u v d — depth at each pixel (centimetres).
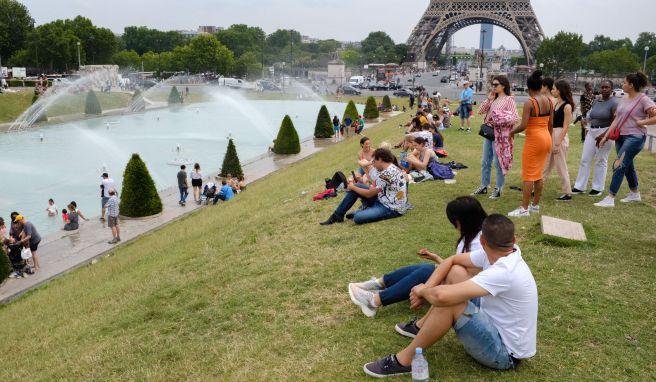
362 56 11900
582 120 1180
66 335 568
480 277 324
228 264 641
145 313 544
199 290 572
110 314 582
